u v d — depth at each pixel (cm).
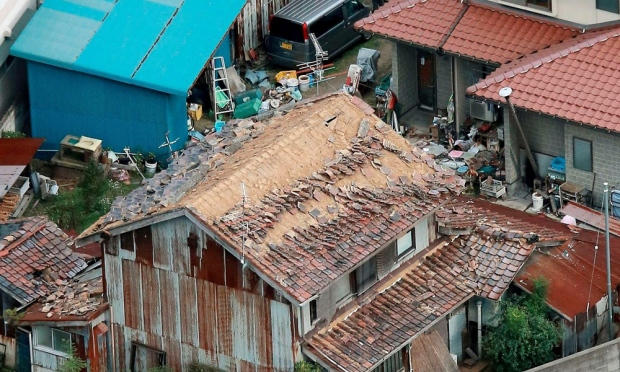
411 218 4862
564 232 5384
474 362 5109
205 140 5284
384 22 6372
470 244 5144
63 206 5966
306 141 5022
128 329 4950
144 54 6322
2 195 5847
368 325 4800
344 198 4869
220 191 4769
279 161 4928
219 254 4669
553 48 6066
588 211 5625
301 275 4581
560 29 6175
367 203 4862
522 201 5994
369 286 4891
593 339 5162
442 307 4919
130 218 4791
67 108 6369
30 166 6138
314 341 4691
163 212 4697
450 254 5122
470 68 6278
